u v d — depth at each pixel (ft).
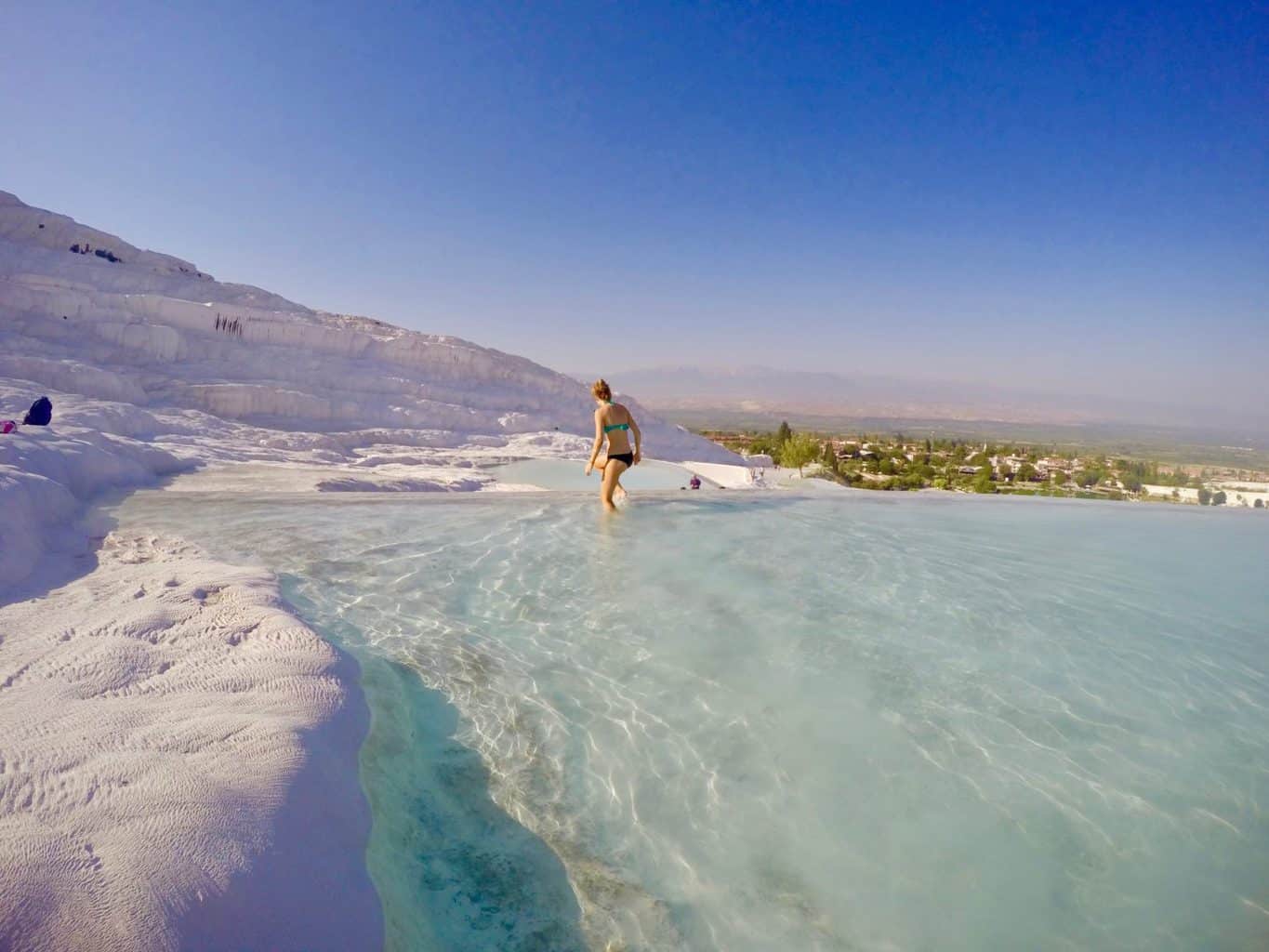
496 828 7.56
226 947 4.62
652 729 9.71
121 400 62.64
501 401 110.52
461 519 22.11
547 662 11.69
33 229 110.63
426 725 9.48
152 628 9.72
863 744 9.54
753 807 8.13
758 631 13.39
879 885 7.00
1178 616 15.02
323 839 6.08
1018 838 7.75
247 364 90.48
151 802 5.64
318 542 18.24
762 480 90.48
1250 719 10.50
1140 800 8.45
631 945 6.16
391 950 5.58
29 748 6.33
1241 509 27.84
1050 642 13.34
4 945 4.12
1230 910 6.78
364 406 91.71
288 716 7.80
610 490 25.13
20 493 14.56
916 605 15.28
